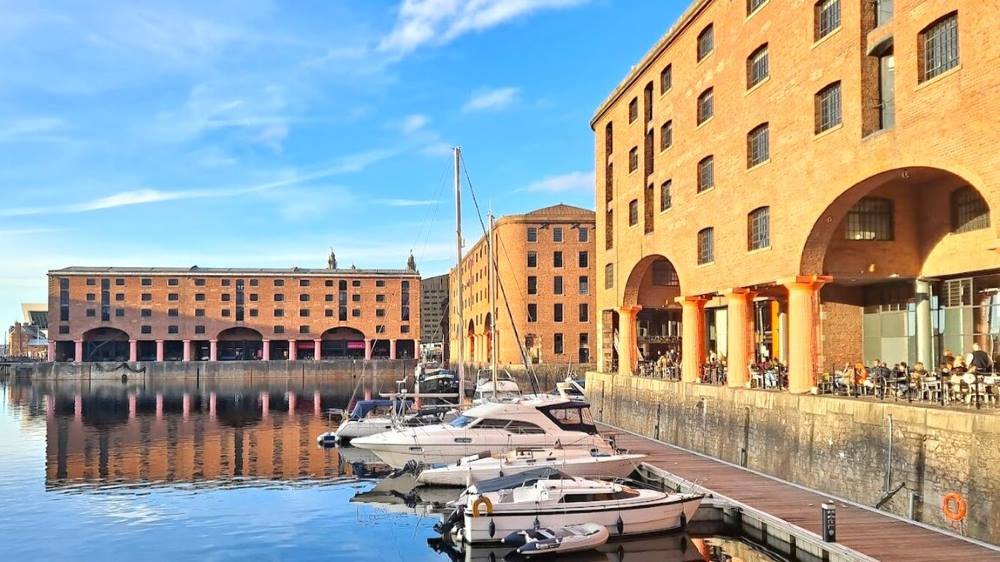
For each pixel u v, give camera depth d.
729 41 32.62
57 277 122.44
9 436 48.94
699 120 36.00
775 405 26.67
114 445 44.81
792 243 27.30
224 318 125.56
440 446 31.09
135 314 123.50
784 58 28.19
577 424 31.89
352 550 22.64
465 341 119.50
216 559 21.81
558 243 84.69
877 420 21.50
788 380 28.81
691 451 32.50
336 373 119.88
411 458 31.20
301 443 45.72
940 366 25.92
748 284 30.48
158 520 26.14
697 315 36.91
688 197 36.78
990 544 17.27
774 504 21.78
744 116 31.11
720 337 45.91
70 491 31.06
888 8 23.91
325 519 26.28
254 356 132.00
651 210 42.50
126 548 22.84
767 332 38.84
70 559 21.75
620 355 46.22
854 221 28.42
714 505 22.50
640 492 23.05
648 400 39.31
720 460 29.72
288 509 27.80
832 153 25.06
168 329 124.12
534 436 31.05
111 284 123.38
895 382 23.44
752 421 28.20
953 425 18.70
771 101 29.00
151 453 41.69
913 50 21.58
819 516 20.27
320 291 128.62
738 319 31.61
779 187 28.28
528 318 83.81
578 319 84.25
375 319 129.50
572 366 78.62
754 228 30.61
